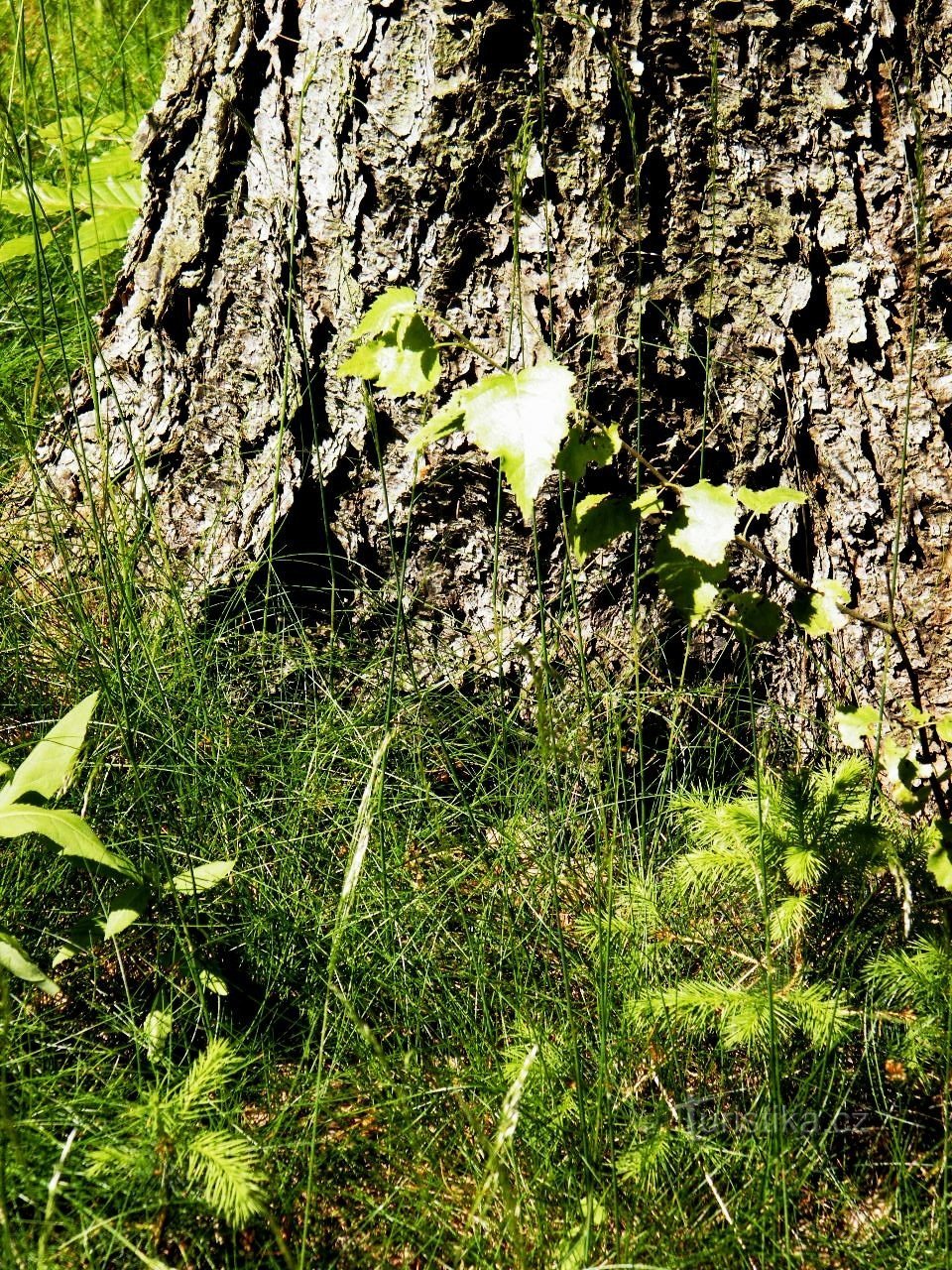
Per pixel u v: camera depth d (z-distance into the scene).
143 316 2.31
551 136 1.96
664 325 2.04
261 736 2.14
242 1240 1.47
